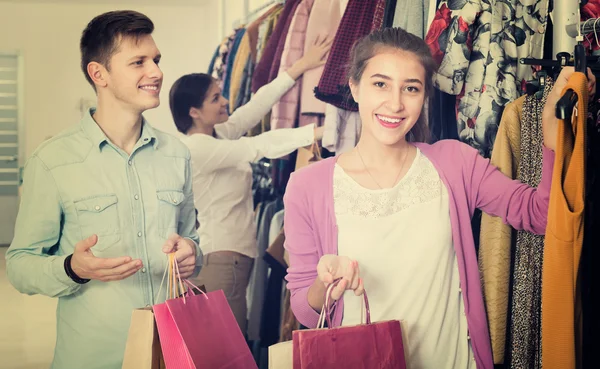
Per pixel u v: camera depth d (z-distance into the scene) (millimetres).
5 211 3373
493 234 2209
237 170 2959
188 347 1686
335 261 1827
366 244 2170
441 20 2291
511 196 2131
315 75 2826
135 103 2225
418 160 2234
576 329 1898
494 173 2176
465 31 2252
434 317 2154
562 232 1774
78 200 2121
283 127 2902
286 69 2885
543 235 2123
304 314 2195
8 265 2068
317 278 2107
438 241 2168
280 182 2969
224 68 3131
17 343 3174
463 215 2191
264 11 3172
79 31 3158
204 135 2953
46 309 3457
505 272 2195
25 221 2088
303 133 2854
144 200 2213
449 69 2273
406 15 2439
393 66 2199
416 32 2414
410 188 2197
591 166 2061
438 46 2291
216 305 1857
